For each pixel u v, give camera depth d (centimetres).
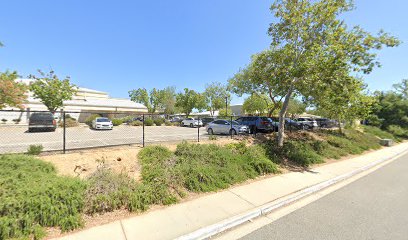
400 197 589
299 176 770
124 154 729
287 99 1077
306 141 1302
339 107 1586
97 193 459
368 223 425
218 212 457
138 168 649
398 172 922
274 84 1166
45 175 489
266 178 732
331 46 863
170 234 366
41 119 1622
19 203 361
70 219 372
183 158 717
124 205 456
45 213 369
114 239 345
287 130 1677
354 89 1060
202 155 762
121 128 2262
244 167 762
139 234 362
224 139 1138
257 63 1248
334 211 489
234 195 561
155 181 550
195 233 372
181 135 1584
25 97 977
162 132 1855
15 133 1568
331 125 2916
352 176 843
